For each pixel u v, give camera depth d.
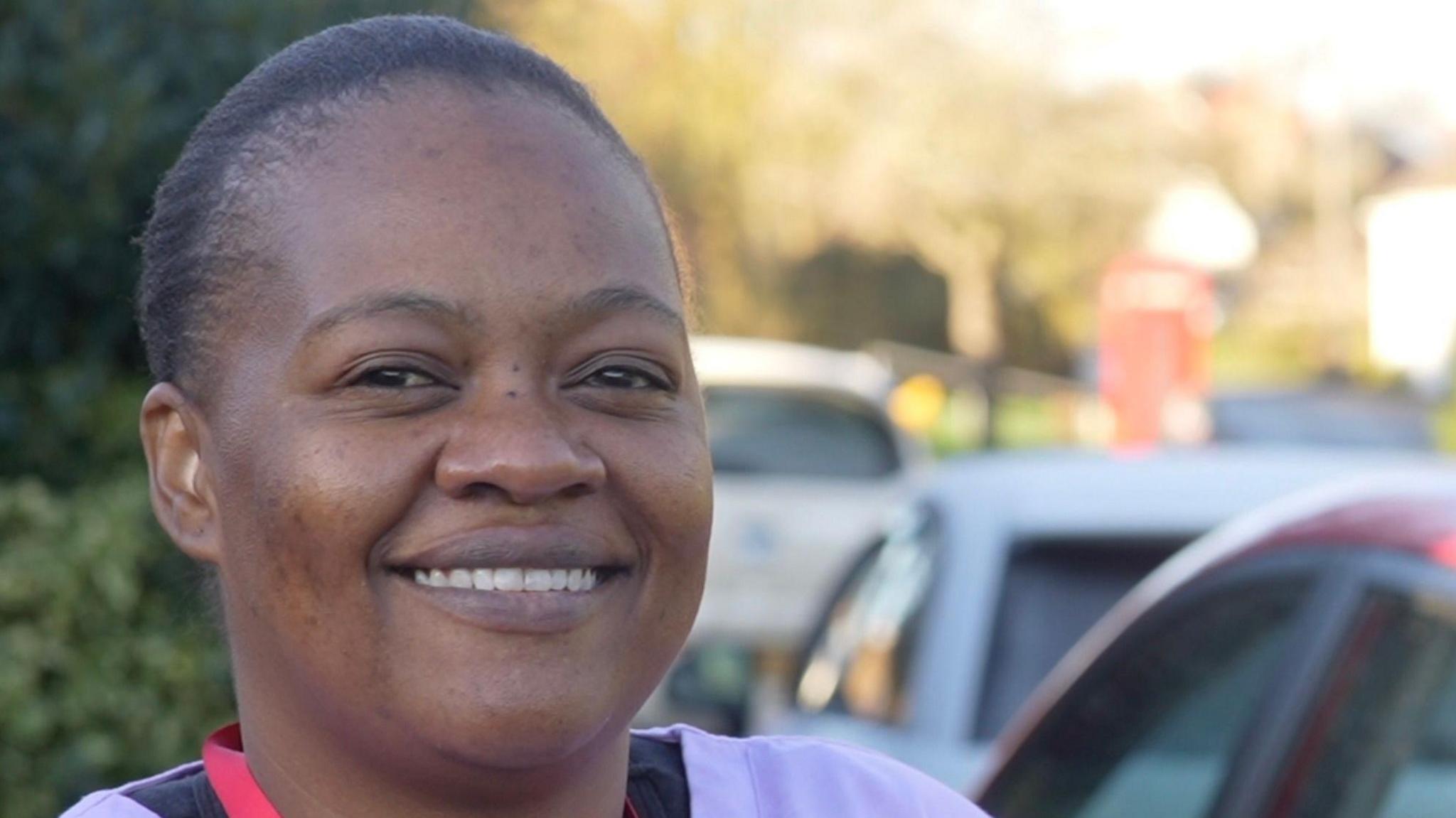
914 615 5.63
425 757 1.71
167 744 5.00
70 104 5.42
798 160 23.84
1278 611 3.38
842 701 5.94
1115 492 5.68
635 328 1.76
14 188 5.43
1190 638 3.63
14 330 5.61
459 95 1.77
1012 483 5.80
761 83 22.83
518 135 1.76
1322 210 35.78
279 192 1.76
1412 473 3.52
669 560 1.78
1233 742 3.37
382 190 1.72
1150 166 29.06
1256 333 36.62
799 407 11.55
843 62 24.55
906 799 1.95
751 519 11.17
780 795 1.92
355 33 1.84
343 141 1.75
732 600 11.11
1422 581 3.03
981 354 27.50
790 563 11.13
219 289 1.78
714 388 11.52
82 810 1.80
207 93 5.58
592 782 1.79
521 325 1.71
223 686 5.09
